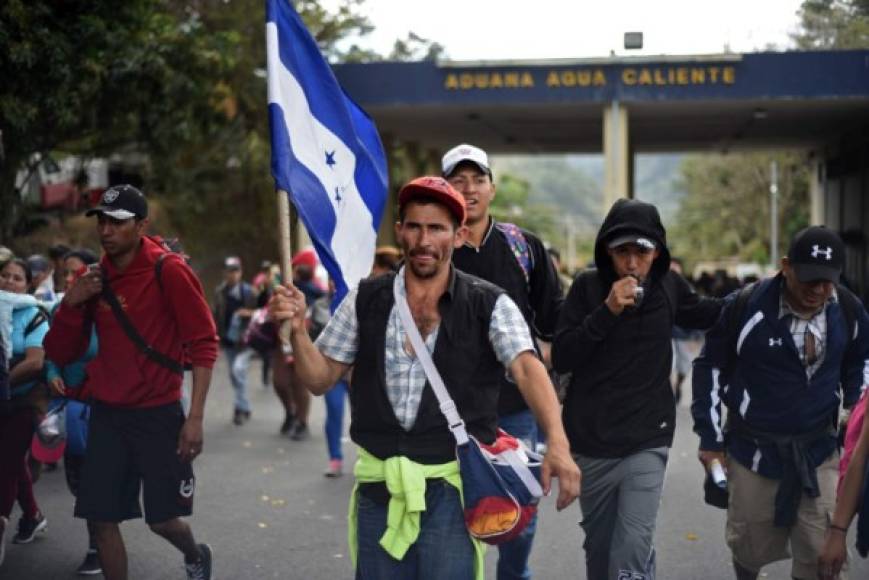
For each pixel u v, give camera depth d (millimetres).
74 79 14508
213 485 9117
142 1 15562
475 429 3736
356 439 3811
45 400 6602
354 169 4898
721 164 52500
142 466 5355
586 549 5141
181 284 5348
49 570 6605
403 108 21453
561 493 3480
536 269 5527
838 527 4055
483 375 3770
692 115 23219
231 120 23766
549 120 24031
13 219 15867
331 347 3826
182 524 5566
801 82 19688
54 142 15977
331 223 4668
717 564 6648
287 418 11781
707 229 71000
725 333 5008
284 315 3773
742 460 5012
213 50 17500
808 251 4656
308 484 9156
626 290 4660
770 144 29750
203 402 5387
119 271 5359
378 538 3777
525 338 3715
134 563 6738
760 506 4996
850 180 26312
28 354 6434
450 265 3791
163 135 17469
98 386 5359
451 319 3713
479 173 5352
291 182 4340
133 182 19578
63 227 19719
